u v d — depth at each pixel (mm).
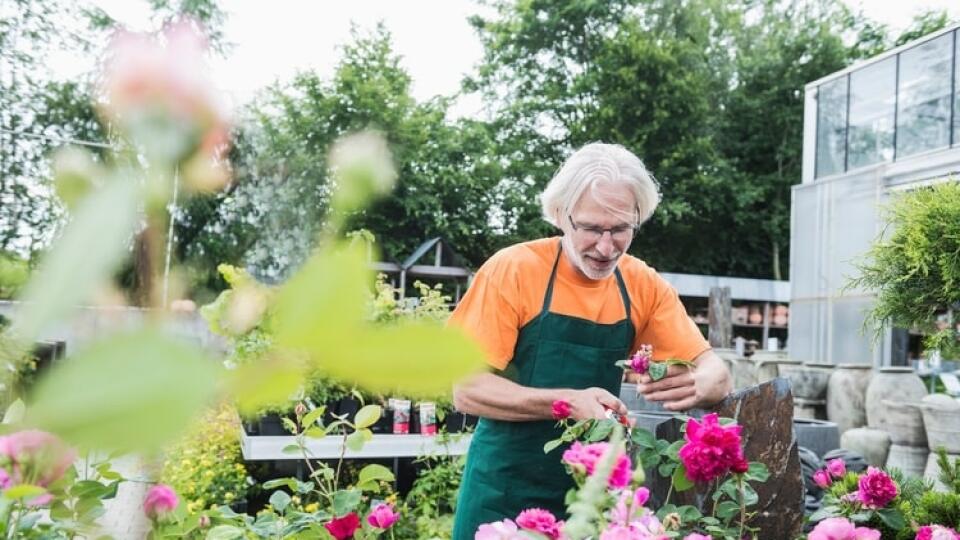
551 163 21875
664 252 21969
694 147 20969
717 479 1962
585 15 23422
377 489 2080
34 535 1185
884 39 24234
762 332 17734
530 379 2229
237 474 4480
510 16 24312
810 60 23016
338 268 111
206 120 115
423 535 3908
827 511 2035
